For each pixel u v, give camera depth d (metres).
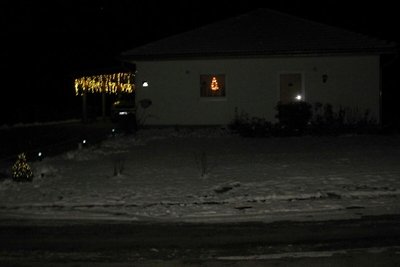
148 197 11.80
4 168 16.34
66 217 10.48
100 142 21.77
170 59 25.81
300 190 12.07
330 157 16.53
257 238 8.71
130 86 35.03
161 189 12.52
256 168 14.86
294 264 7.30
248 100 25.70
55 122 37.69
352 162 15.52
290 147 19.09
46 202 11.56
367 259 7.46
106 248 8.27
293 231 9.11
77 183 13.39
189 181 13.35
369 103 25.19
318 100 25.36
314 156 16.83
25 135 26.64
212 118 25.89
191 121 26.02
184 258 7.68
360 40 25.30
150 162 16.33
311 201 11.28
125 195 12.02
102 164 16.16
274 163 15.63
